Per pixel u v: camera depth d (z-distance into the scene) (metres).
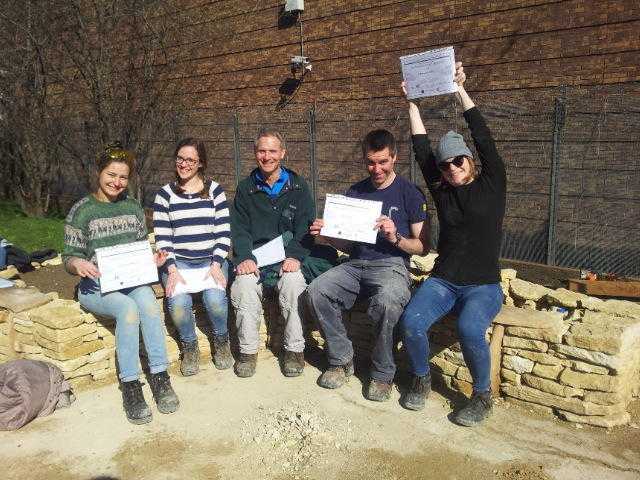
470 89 9.22
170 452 3.30
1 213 12.65
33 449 3.34
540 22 8.39
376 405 3.79
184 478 3.07
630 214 7.60
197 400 3.90
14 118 11.98
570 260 8.05
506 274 4.58
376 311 3.76
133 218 4.07
